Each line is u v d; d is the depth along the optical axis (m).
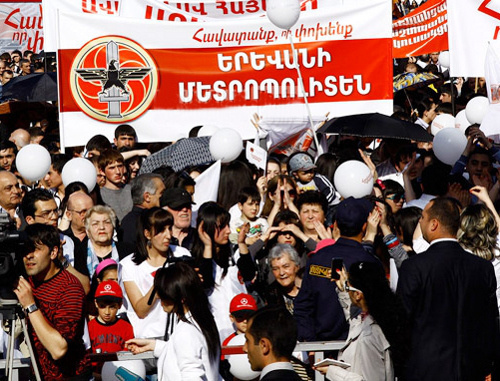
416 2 20.84
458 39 12.71
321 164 11.36
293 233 8.75
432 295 6.98
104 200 10.68
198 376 6.25
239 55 13.19
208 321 6.43
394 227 9.23
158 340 6.79
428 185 10.03
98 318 7.74
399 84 16.67
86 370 7.02
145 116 13.17
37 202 8.88
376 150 12.88
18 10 23.25
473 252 7.91
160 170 10.80
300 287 8.30
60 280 6.92
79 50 13.07
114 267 8.21
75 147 13.55
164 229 7.96
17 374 6.86
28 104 17.12
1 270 6.26
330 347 6.95
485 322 7.16
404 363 6.79
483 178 10.41
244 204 9.41
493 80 10.86
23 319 6.57
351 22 13.21
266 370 5.68
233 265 8.45
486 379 7.90
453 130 11.05
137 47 13.12
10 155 12.38
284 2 11.80
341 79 13.25
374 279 6.52
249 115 13.24
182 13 13.41
